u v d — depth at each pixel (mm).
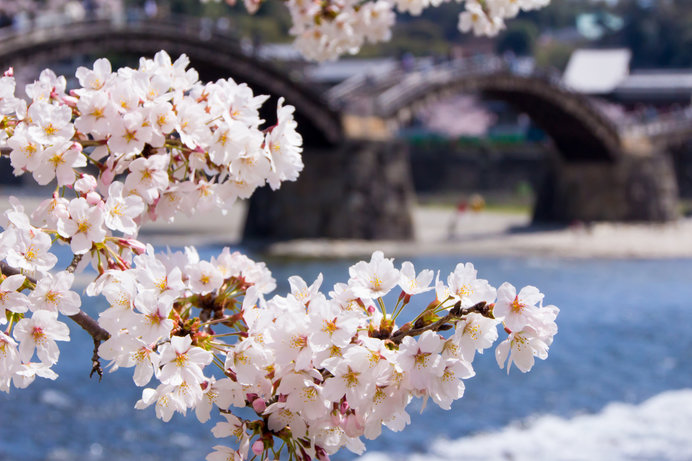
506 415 16734
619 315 28219
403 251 42875
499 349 2393
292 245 43125
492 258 42719
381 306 2508
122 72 2785
